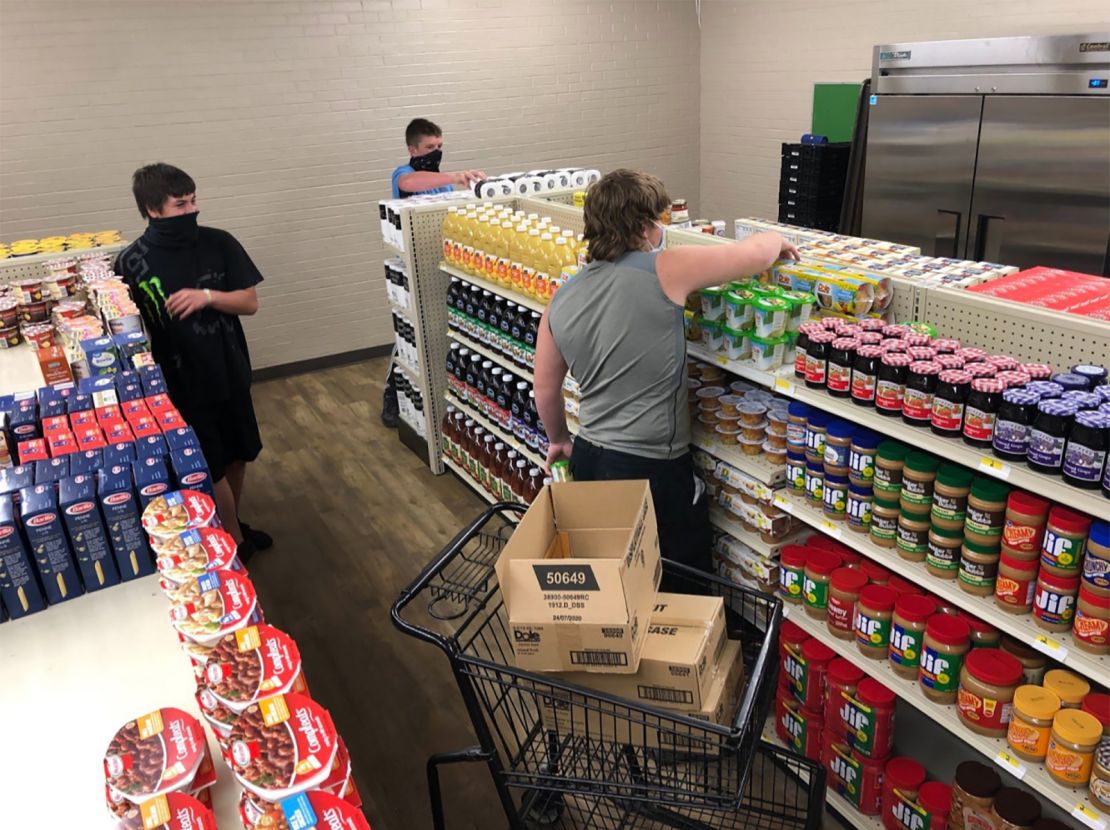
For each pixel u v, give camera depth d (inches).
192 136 234.2
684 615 73.1
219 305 138.2
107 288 135.0
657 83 294.0
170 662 67.6
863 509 87.2
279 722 51.6
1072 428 65.1
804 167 232.4
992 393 70.8
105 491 76.8
